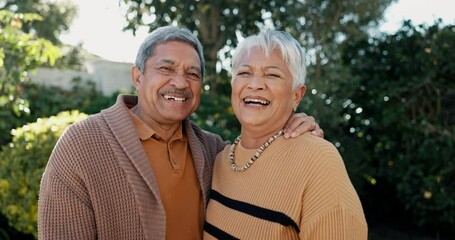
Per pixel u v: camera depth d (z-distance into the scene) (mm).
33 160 3566
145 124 1958
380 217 5730
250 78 1861
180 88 1950
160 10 6500
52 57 4984
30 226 3559
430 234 5258
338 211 1586
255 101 1863
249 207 1768
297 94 1935
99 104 6113
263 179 1787
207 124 4660
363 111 5641
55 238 1699
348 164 5191
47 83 7570
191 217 2004
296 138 1789
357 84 5305
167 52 1948
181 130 2082
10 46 4820
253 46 1859
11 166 3645
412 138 5258
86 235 1735
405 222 5582
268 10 6594
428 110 5344
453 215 4957
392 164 5488
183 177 2025
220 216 1872
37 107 6160
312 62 5676
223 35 6812
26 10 11070
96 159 1779
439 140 5066
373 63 5574
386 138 5535
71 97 6738
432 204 5035
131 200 1784
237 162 1962
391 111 5270
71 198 1721
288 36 1870
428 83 5176
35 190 3490
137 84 2053
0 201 3688
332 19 5879
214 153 2244
